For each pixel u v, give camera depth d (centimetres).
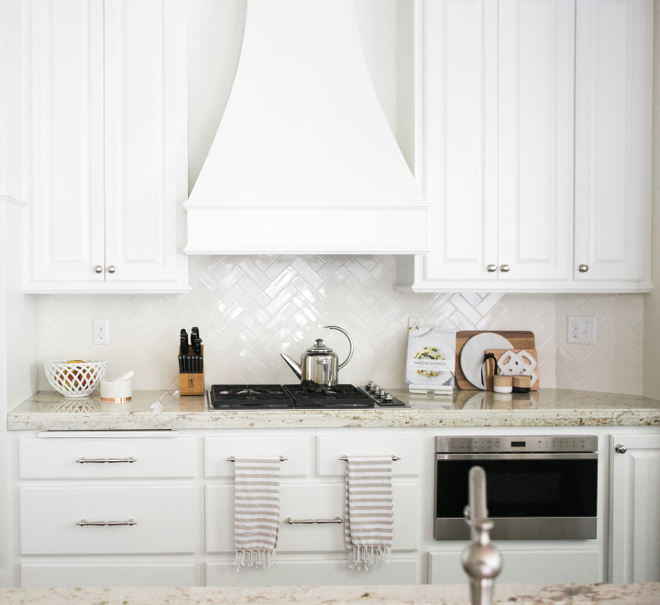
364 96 260
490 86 267
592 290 272
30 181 257
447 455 240
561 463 245
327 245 255
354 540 232
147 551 236
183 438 236
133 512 235
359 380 303
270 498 232
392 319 303
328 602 94
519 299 306
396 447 240
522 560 245
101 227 260
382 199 255
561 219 270
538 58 268
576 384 298
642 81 269
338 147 257
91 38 257
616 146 270
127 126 260
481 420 241
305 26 260
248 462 232
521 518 243
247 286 298
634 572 247
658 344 270
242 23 294
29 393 270
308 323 300
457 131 268
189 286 264
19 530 234
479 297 305
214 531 236
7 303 239
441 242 269
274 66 258
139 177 261
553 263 271
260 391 275
